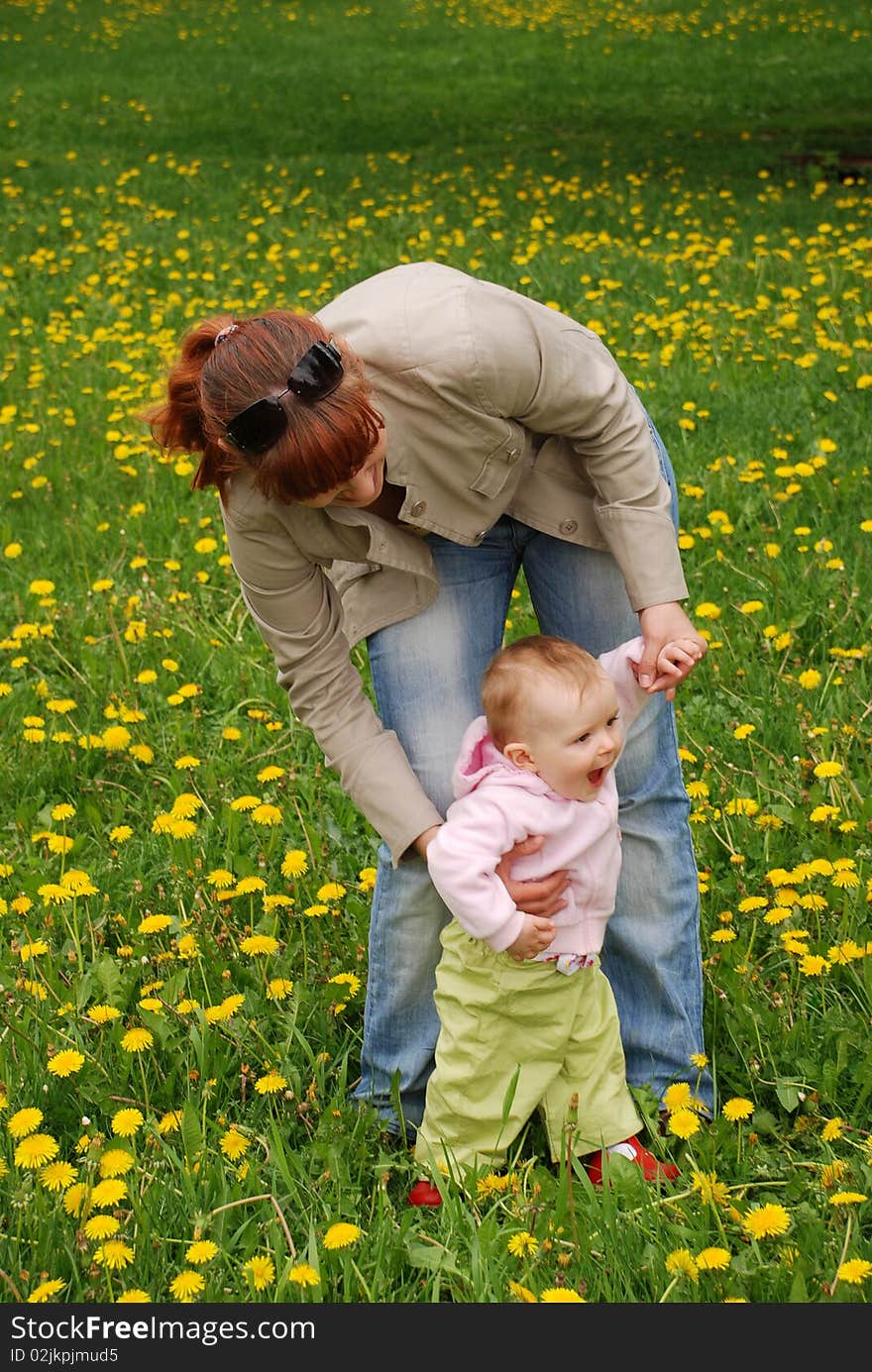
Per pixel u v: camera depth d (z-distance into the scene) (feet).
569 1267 8.41
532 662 8.73
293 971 11.26
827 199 40.50
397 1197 9.39
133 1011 10.78
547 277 32.96
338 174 48.01
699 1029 10.00
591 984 9.29
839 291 29.63
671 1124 8.99
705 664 15.42
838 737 13.64
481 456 8.52
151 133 56.49
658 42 71.87
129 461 23.36
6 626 18.04
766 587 17.06
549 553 9.46
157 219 42.73
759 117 55.16
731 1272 8.09
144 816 13.75
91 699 15.98
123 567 19.79
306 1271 7.86
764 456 21.36
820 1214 8.62
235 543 8.62
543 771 8.77
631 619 9.48
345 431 7.29
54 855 12.89
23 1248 8.57
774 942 11.19
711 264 32.58
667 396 24.11
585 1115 9.34
